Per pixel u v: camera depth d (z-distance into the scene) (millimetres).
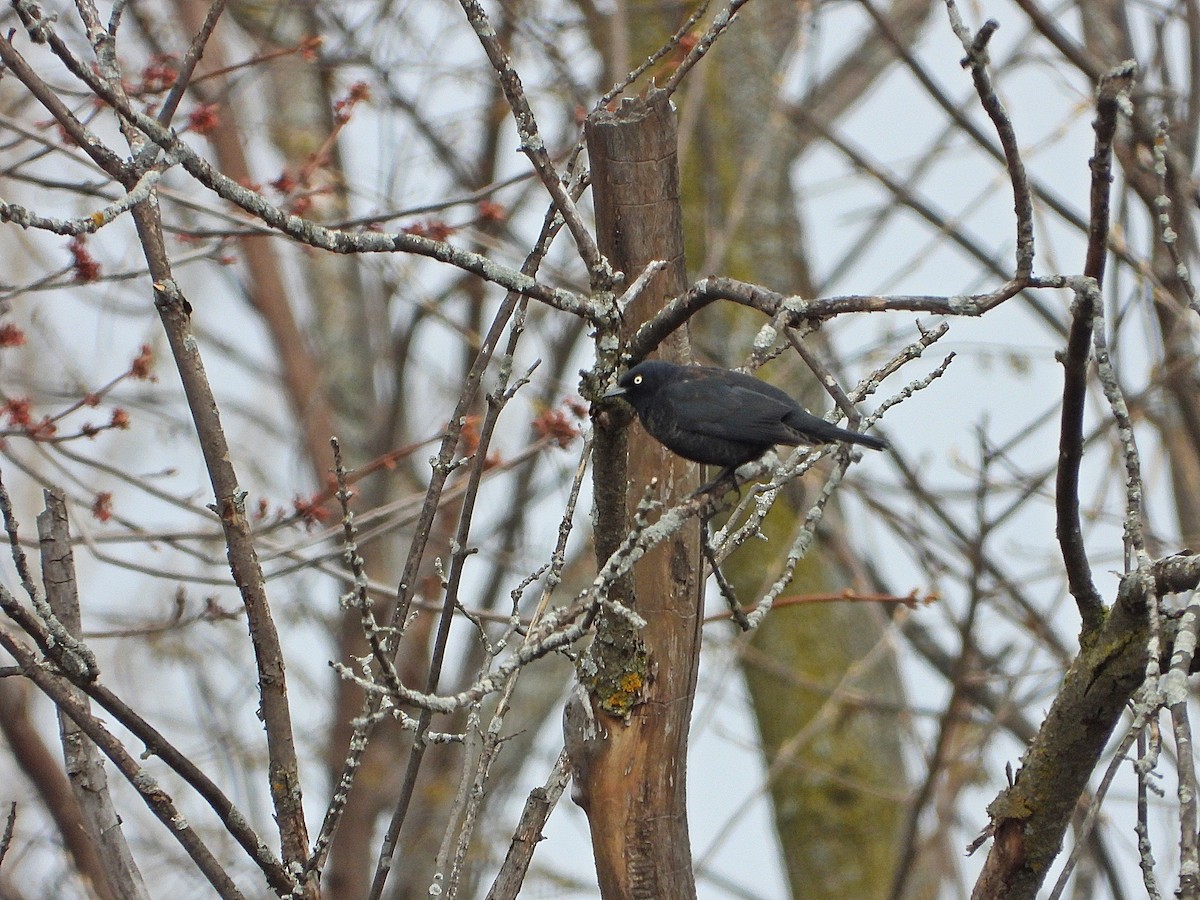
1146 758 5297
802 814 19000
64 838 11328
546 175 6992
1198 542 14453
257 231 10969
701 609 7781
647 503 6043
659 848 7477
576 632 6086
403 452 11531
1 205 5582
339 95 17203
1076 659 7629
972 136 15008
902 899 15109
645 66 8039
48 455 10648
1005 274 16562
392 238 6656
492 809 19750
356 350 22766
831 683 18719
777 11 19828
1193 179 12625
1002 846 7852
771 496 7281
